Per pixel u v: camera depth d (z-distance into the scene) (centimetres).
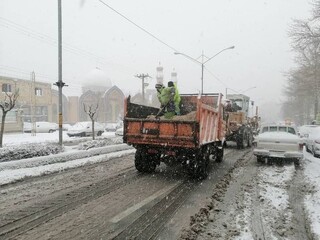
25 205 646
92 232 517
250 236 520
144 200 704
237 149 1873
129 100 963
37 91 5234
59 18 1488
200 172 926
